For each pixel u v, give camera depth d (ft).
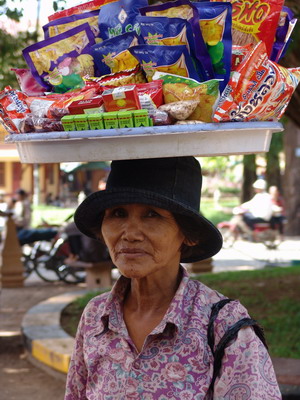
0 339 25.35
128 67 5.83
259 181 69.77
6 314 30.35
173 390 5.17
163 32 5.45
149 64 5.44
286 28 5.66
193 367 5.21
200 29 5.32
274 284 30.58
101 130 5.00
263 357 5.23
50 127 5.29
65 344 21.24
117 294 5.73
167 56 5.40
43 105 5.37
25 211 48.34
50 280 40.19
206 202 110.32
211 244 5.70
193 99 5.10
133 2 5.82
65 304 27.86
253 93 5.08
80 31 5.99
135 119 4.99
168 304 5.60
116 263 5.53
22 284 38.37
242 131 5.11
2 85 26.63
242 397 5.07
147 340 5.30
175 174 5.41
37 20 23.35
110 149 5.07
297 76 5.61
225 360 5.17
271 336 20.58
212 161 80.43
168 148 5.02
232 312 5.32
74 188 96.78
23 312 30.81
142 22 5.50
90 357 5.61
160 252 5.41
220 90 5.25
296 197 69.10
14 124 5.43
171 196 5.37
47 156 5.28
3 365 21.94
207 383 5.17
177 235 5.53
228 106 5.00
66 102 5.33
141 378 5.25
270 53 5.62
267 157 62.34
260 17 5.56
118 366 5.45
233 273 34.71
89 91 5.43
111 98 5.13
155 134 4.93
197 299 5.43
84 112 5.20
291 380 13.97
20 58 26.43
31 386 19.75
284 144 68.90
